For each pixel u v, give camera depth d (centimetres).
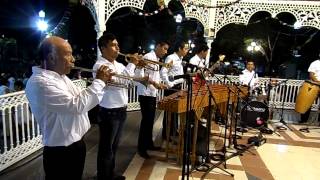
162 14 1290
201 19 764
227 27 1384
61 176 201
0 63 1114
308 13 754
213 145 479
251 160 423
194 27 1298
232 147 472
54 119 190
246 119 592
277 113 781
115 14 1246
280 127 633
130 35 1329
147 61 337
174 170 369
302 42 1354
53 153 196
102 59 293
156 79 404
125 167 372
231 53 1425
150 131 429
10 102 354
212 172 372
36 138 411
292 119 721
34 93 182
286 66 1124
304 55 1352
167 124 398
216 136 530
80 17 1250
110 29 1288
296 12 759
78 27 1275
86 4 664
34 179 327
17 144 371
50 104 181
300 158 440
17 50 1230
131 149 439
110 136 301
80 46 1286
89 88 193
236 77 775
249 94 587
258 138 507
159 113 703
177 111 331
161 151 433
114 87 295
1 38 1227
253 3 762
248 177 362
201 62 519
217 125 602
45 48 186
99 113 300
